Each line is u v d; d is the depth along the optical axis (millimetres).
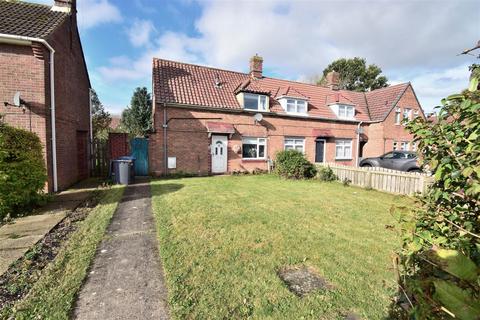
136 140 13602
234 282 3182
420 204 2004
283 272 3496
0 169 5484
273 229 5121
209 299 2848
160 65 15477
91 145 13484
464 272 1100
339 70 39375
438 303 1121
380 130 20234
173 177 13078
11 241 4379
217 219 5691
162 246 4211
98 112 25266
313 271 3529
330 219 5930
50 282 3139
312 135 18141
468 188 1498
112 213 6133
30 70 7746
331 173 12508
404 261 1598
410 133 2082
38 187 6391
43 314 2592
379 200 8180
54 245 4277
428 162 1911
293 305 2773
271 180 12445
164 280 3246
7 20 8070
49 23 8695
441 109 1834
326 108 19703
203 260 3736
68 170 9789
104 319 2553
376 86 39031
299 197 8414
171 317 2582
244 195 8508
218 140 15000
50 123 8250
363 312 2656
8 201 5562
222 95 15727
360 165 14789
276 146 16875
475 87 1615
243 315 2611
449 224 1594
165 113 13539
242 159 15672
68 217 5770
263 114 16328
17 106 7539
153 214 6117
